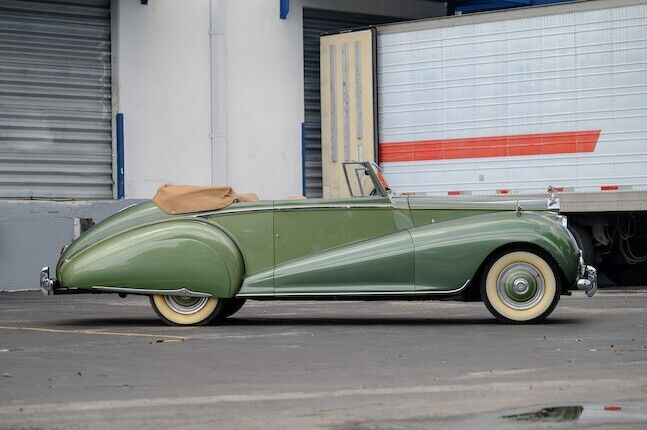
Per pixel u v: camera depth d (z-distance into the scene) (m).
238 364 9.08
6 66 21.78
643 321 12.77
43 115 22.19
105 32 22.97
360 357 9.51
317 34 25.78
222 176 23.92
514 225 12.36
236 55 24.30
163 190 12.82
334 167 23.39
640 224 21.11
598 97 19.98
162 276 12.52
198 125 23.83
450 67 21.56
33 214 21.36
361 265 12.48
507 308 12.45
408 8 26.88
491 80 21.06
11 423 6.48
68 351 10.10
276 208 12.65
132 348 10.32
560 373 8.43
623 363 9.02
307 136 25.48
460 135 21.44
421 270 12.48
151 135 23.20
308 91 25.56
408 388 7.69
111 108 23.00
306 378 8.23
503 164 20.95
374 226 12.63
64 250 12.87
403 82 22.19
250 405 7.02
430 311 14.56
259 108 24.61
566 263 12.27
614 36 19.84
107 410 6.89
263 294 12.54
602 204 19.97
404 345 10.43
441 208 12.64
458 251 12.39
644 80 19.61
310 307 15.50
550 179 20.45
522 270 12.43
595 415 6.58
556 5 20.36
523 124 20.72
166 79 23.42
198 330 12.15
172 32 23.47
